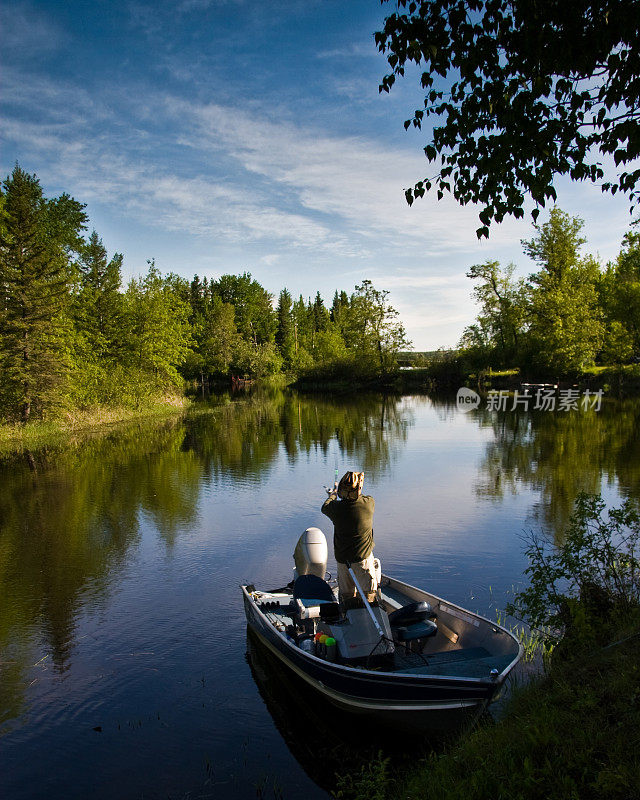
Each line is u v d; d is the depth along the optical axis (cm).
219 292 10750
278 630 619
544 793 313
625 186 549
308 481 1642
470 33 510
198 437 2709
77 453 2334
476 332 6250
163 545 1112
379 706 524
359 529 632
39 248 3169
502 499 1340
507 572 895
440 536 1083
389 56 542
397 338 6881
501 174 533
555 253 5197
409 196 568
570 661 498
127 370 4322
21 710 582
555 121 507
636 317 4788
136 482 1708
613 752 327
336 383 7156
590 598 588
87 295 4644
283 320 11356
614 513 611
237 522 1251
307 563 767
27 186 3256
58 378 3092
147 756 506
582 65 497
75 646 719
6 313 3005
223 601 848
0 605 849
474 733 450
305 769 487
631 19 454
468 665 547
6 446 2600
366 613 593
